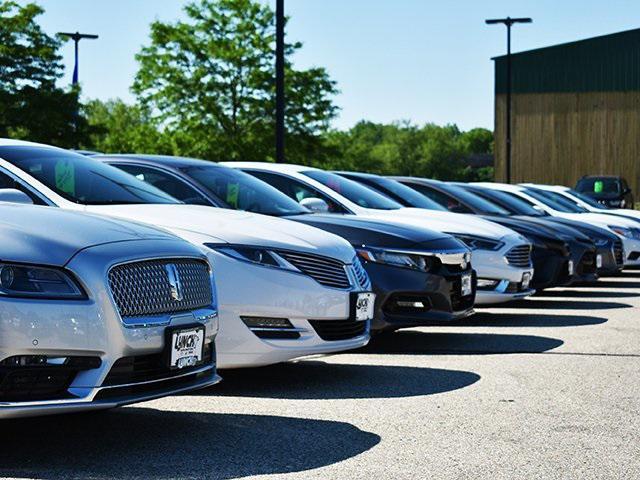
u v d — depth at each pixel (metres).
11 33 39.25
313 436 5.32
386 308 8.40
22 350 4.29
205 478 4.45
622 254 16.52
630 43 54.22
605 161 54.97
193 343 5.08
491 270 10.96
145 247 4.90
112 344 4.60
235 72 41.97
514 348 8.85
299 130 41.69
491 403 6.26
